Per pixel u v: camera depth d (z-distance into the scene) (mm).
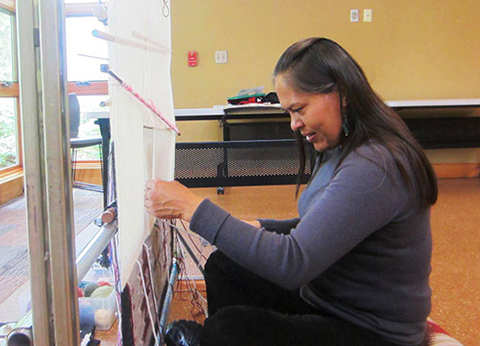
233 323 812
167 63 933
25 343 551
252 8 3779
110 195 871
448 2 3791
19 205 3285
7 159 3635
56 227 506
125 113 564
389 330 783
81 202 3436
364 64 3879
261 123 3711
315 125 771
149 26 723
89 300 1482
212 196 3475
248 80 3906
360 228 692
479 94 3980
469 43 3883
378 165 695
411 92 3953
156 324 970
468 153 4086
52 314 536
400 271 761
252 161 2006
